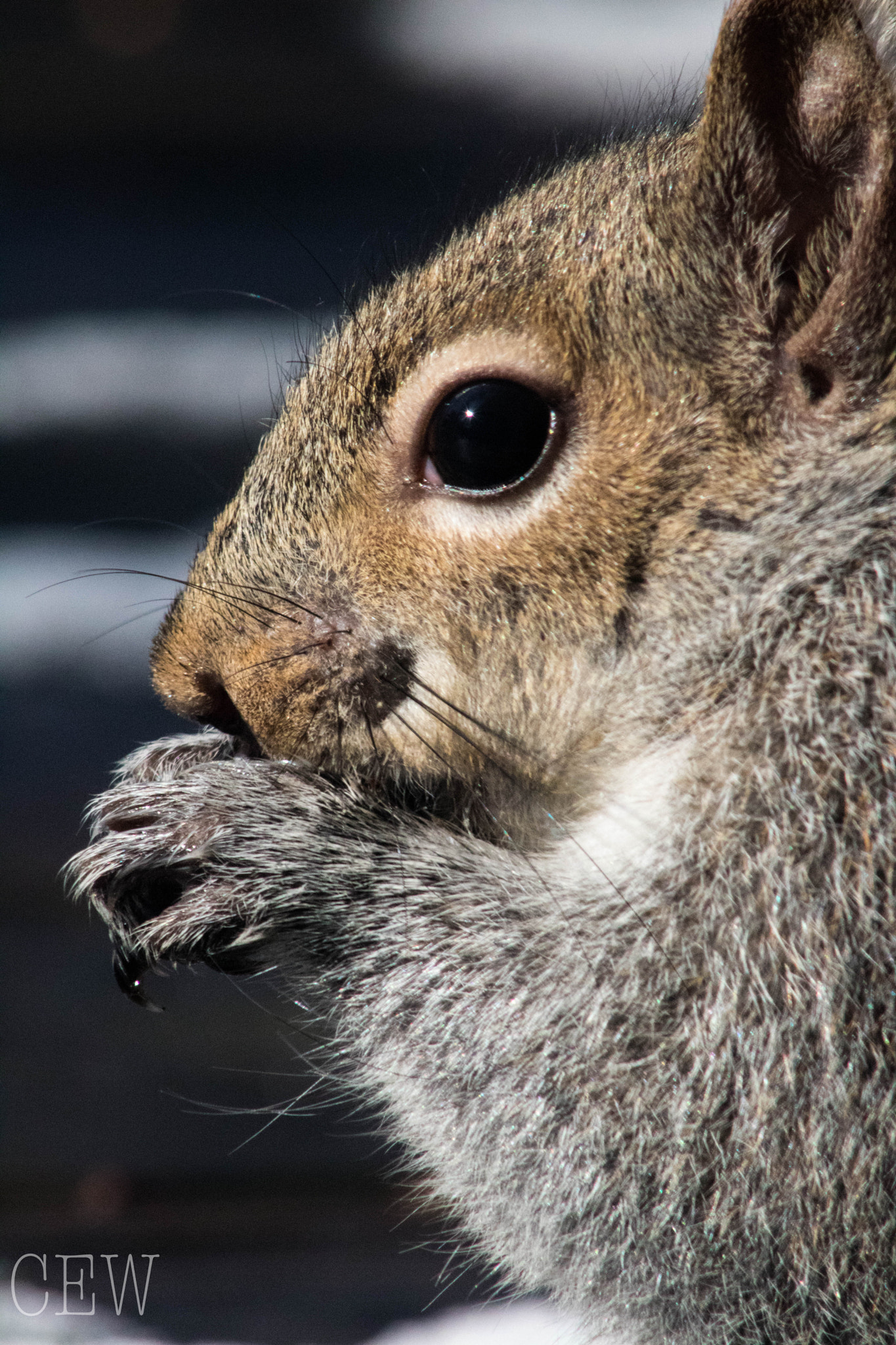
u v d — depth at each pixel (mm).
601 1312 1287
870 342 1273
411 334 1281
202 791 1292
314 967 1289
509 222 1288
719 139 1276
